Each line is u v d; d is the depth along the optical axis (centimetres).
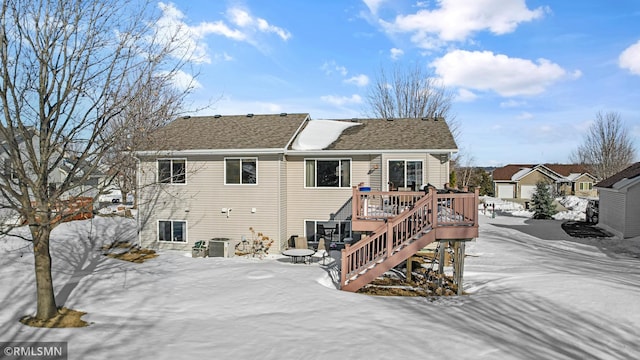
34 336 668
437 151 1460
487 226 2498
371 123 1842
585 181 5134
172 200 1639
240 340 661
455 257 1043
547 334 702
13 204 729
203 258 1452
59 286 996
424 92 3288
